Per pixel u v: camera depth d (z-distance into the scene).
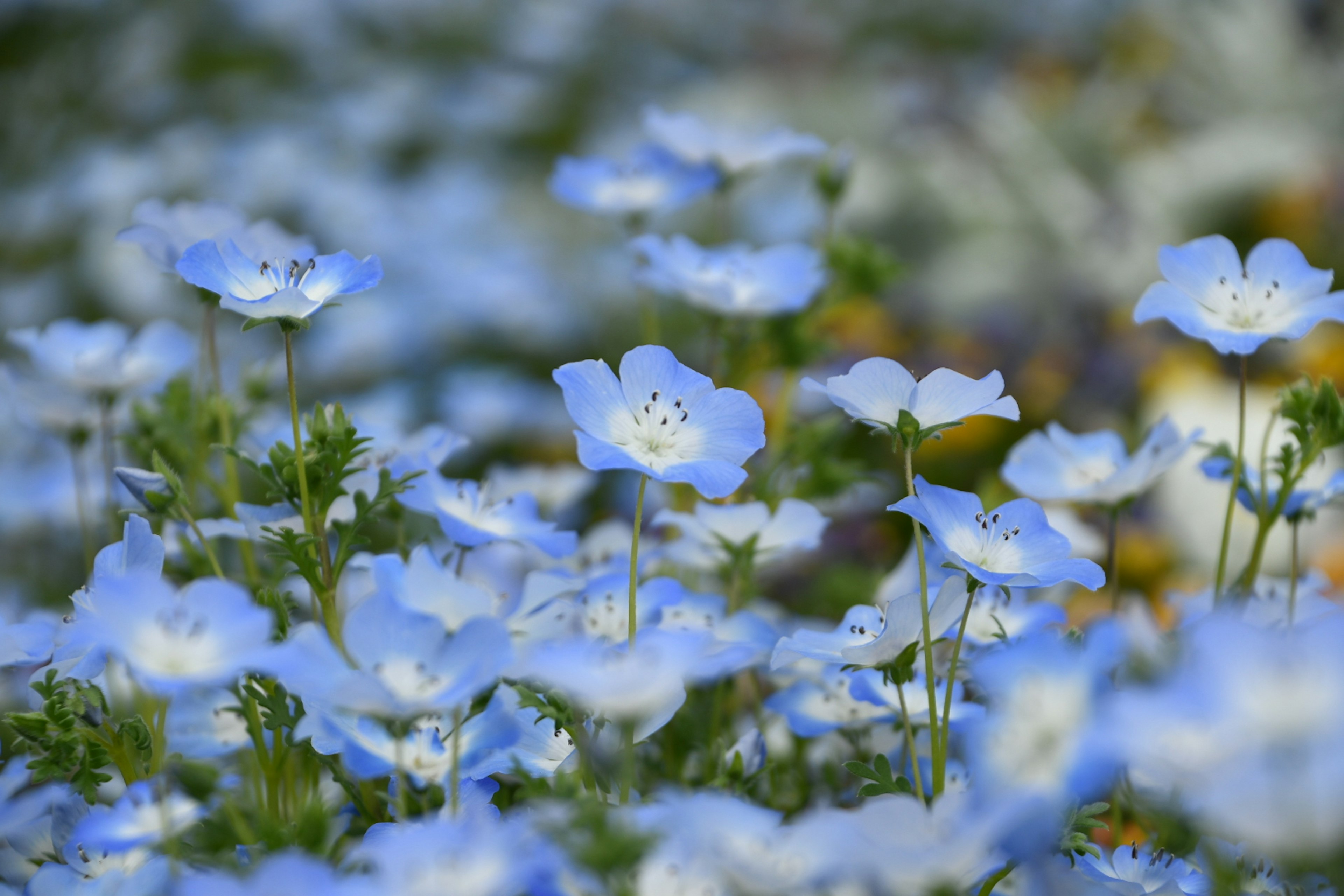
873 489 0.84
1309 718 0.51
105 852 0.57
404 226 1.35
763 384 0.94
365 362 1.11
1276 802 0.50
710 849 0.52
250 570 0.63
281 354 0.89
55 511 0.71
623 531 0.66
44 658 0.57
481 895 0.52
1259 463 0.62
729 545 0.62
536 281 1.29
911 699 0.59
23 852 0.59
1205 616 0.59
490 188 1.50
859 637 0.58
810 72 1.90
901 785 0.56
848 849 0.52
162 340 0.65
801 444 0.67
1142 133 1.66
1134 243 1.38
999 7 2.15
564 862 0.53
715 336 0.68
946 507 0.57
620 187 0.70
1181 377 1.02
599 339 1.32
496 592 0.63
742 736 0.60
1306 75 1.67
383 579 0.54
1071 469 0.63
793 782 0.62
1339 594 0.65
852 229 1.45
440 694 0.53
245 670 0.55
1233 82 1.68
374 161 1.52
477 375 1.12
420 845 0.52
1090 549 0.64
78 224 1.37
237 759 0.61
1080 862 0.56
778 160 0.71
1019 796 0.51
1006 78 1.93
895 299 1.30
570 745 0.58
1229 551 0.86
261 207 1.36
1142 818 0.59
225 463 0.63
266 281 0.58
